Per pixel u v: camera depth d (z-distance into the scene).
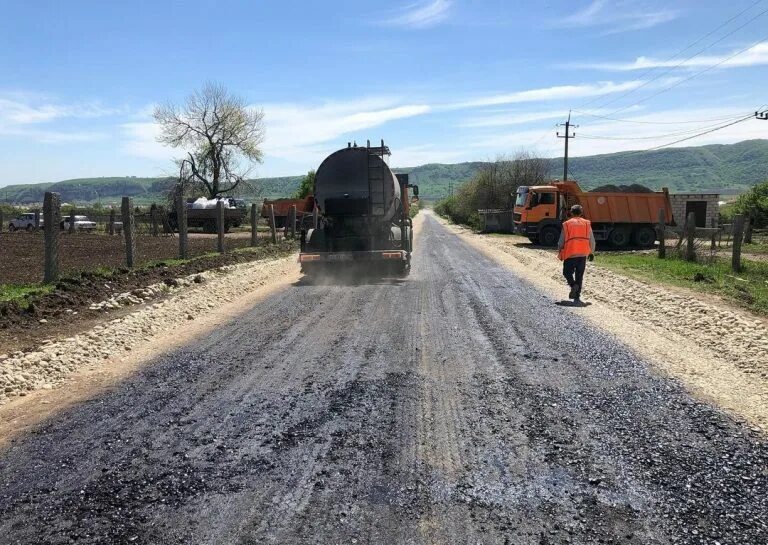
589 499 3.85
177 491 3.98
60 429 5.11
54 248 11.26
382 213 15.43
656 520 3.60
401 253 14.66
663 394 5.86
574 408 5.46
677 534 3.45
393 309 10.48
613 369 6.70
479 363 6.93
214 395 5.92
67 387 6.27
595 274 15.61
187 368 6.89
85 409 5.59
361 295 12.20
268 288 13.52
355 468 4.29
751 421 5.18
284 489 3.99
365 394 5.88
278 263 18.91
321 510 3.73
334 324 9.23
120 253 20.67
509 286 13.55
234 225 45.59
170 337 8.50
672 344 7.94
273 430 5.00
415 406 5.54
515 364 6.88
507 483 4.05
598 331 8.67
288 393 5.94
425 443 4.71
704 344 7.97
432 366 6.82
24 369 6.62
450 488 3.99
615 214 29.28
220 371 6.75
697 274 14.34
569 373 6.53
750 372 6.63
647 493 3.92
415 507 3.76
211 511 3.72
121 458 4.50
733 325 8.70
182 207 17.62
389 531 3.49
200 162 54.97
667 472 4.21
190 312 10.10
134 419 5.30
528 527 3.53
